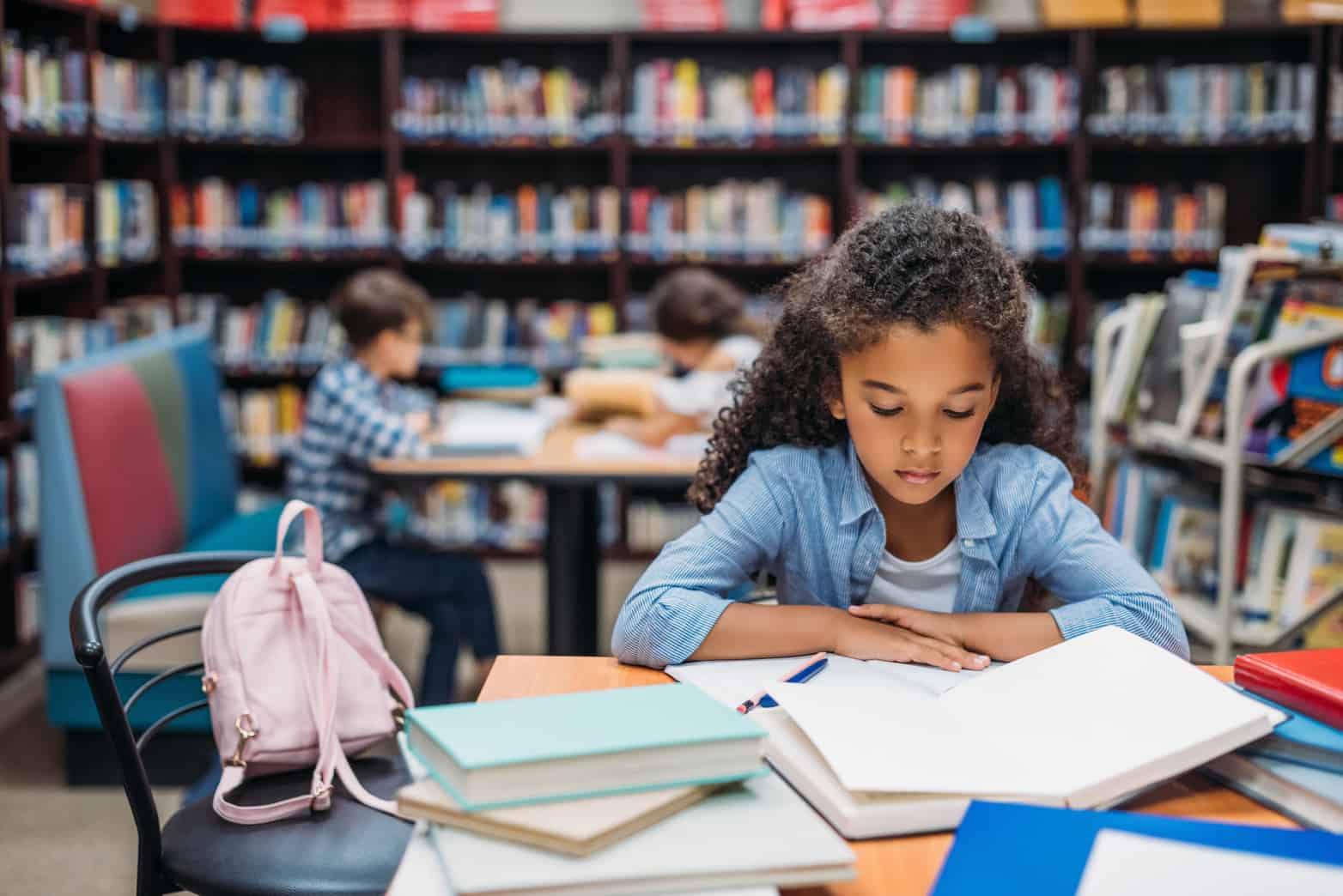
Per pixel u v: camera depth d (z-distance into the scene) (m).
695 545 1.36
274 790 1.55
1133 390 2.97
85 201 4.05
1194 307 2.75
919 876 0.86
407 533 3.95
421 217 4.84
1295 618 2.48
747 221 4.89
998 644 1.27
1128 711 1.02
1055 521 1.38
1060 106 4.79
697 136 4.84
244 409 4.94
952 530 1.41
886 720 1.01
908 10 4.80
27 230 3.64
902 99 4.82
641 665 1.29
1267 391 2.45
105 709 1.41
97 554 2.75
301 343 4.93
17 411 3.62
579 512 3.22
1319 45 4.70
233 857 1.41
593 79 5.05
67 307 4.14
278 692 1.50
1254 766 0.99
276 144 4.79
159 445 3.11
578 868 0.80
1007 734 1.01
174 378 3.31
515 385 3.61
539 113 4.83
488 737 0.89
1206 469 2.97
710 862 0.81
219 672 1.49
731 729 0.91
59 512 2.72
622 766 0.87
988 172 5.09
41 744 3.14
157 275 4.79
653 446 3.00
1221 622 2.50
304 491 3.03
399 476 2.87
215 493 3.50
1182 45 4.98
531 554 5.04
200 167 5.06
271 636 1.51
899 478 1.23
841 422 1.41
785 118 4.82
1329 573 2.45
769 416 1.46
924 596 1.42
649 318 4.91
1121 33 4.79
